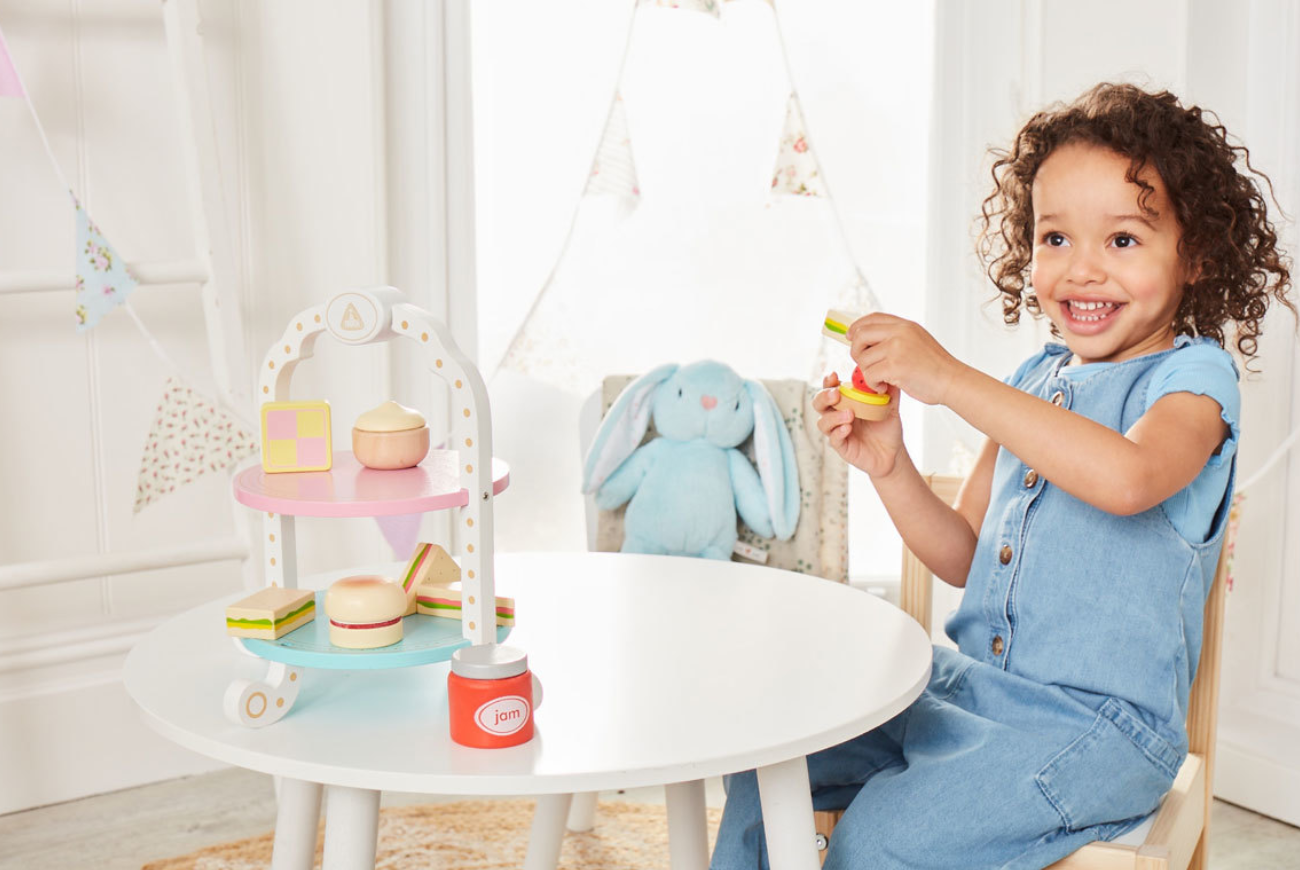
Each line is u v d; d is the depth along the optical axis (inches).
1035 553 43.4
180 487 73.9
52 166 68.5
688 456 71.1
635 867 60.2
